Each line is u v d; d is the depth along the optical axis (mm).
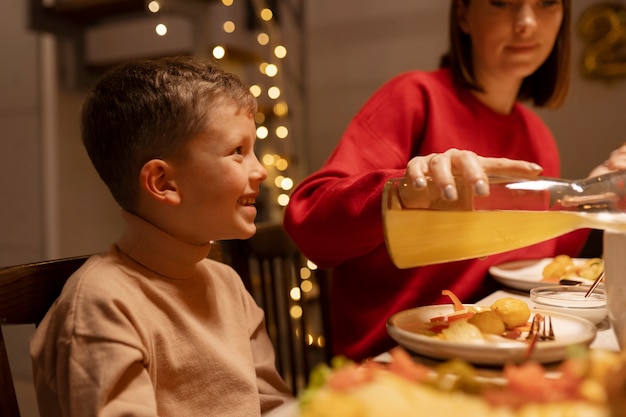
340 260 1005
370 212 857
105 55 2473
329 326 1294
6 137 2527
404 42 2490
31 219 2486
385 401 318
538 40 1177
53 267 731
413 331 604
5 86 2506
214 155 715
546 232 618
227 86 752
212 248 934
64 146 2430
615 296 552
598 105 2090
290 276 1237
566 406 320
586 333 559
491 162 643
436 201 602
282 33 2719
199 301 776
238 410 733
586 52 2086
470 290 1080
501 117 1269
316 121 2707
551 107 1407
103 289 653
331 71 2654
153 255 732
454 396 340
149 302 705
